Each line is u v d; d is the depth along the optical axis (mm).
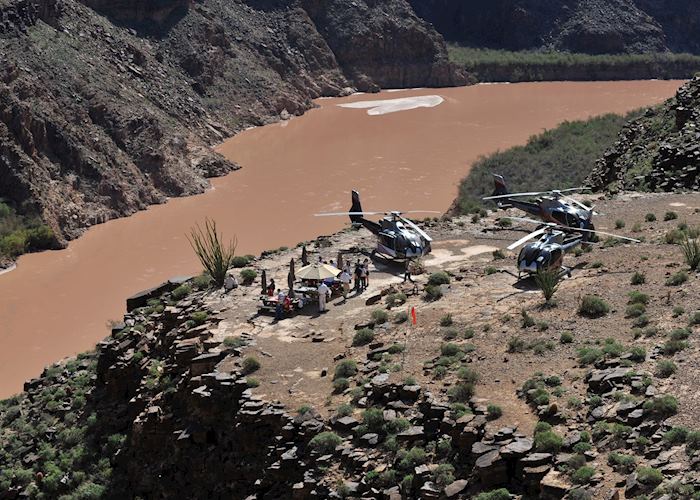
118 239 90562
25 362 65625
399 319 43250
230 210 99312
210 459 38469
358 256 53750
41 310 74500
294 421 36094
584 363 35312
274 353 41938
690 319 36969
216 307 47781
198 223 95188
